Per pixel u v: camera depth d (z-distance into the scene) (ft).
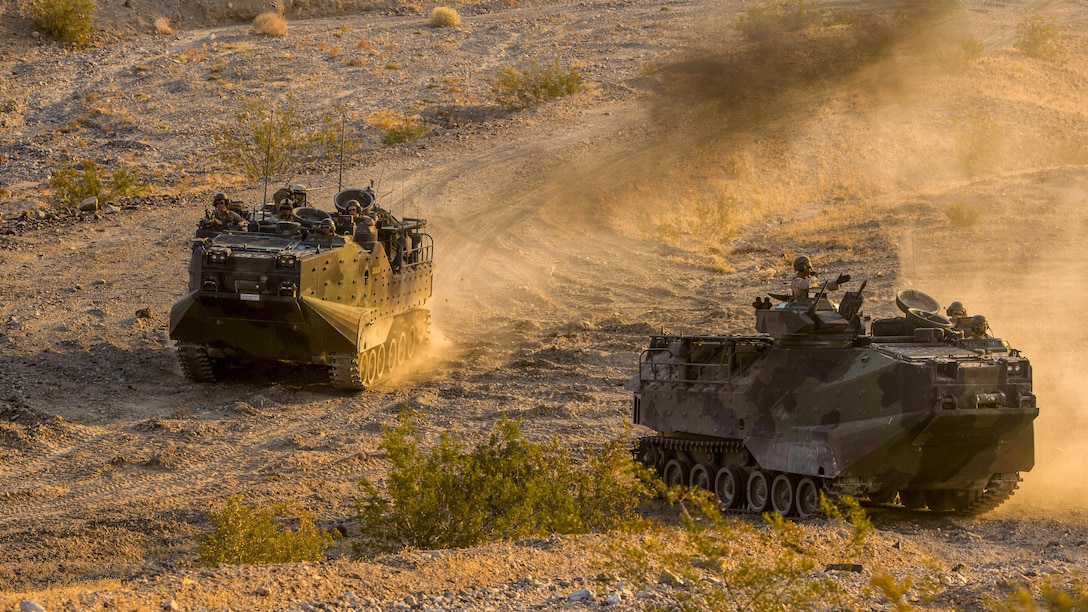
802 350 217.15
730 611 134.41
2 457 279.69
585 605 139.23
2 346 383.86
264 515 192.54
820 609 139.74
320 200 605.73
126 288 460.96
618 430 299.38
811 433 211.61
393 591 147.64
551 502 198.59
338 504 241.35
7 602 138.51
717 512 137.08
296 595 143.02
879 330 228.43
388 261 360.07
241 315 323.78
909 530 209.77
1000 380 206.08
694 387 236.84
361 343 333.42
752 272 510.58
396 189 640.17
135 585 144.66
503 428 208.95
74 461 276.82
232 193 622.13
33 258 501.97
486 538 192.34
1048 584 130.31
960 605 144.46
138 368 365.81
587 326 423.64
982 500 221.87
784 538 138.92
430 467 197.47
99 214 574.15
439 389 346.54
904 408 201.77
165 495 250.78
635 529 150.41
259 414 318.65
